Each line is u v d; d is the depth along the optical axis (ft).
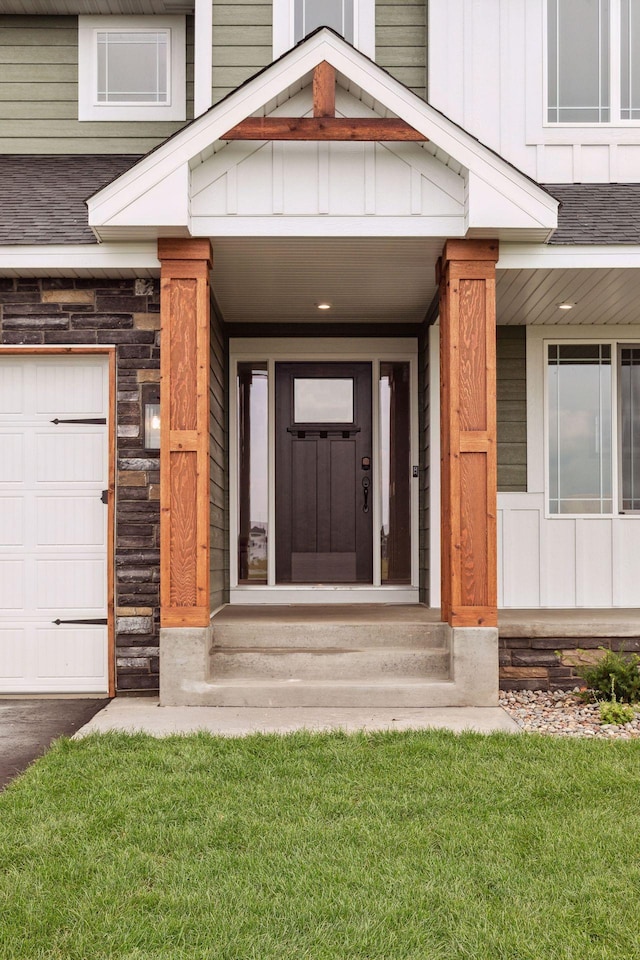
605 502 25.04
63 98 25.44
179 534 18.44
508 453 24.99
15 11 25.27
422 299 23.40
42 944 8.07
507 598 24.61
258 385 26.61
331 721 16.71
